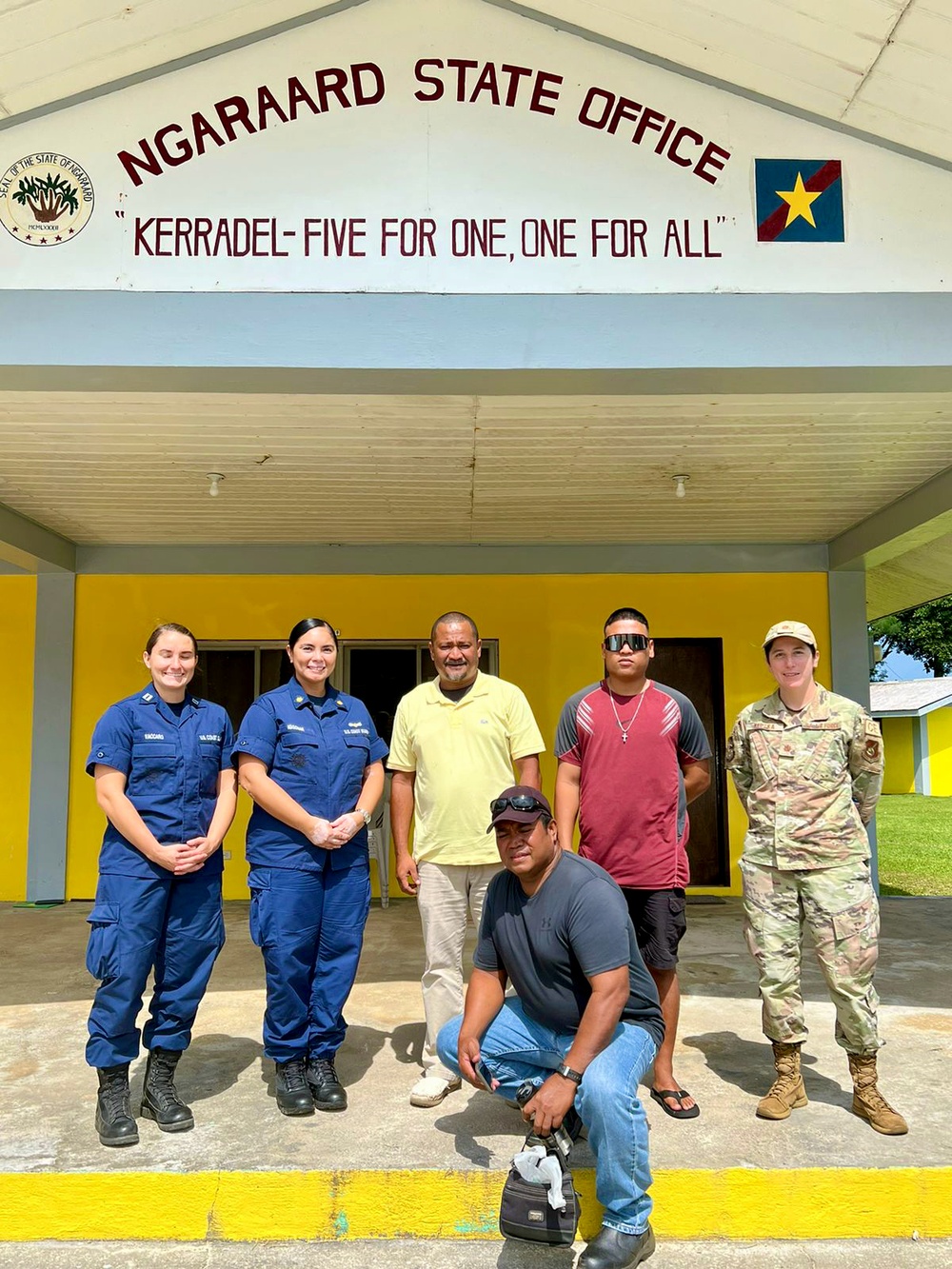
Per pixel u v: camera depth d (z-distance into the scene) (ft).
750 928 11.62
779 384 13.89
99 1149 10.27
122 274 13.02
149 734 11.30
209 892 11.48
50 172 13.08
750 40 12.37
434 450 19.62
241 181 13.16
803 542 28.19
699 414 17.53
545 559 28.19
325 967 11.85
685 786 12.10
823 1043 13.80
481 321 13.16
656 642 28.53
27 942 21.45
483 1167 9.68
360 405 16.87
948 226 13.42
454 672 12.18
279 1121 11.01
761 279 13.29
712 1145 10.18
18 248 13.03
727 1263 9.10
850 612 28.09
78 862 27.09
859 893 11.18
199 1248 9.37
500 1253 9.24
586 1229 9.58
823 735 11.46
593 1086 8.55
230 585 28.12
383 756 12.85
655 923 11.41
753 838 11.78
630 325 13.20
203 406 16.93
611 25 12.98
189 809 11.38
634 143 13.37
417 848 12.44
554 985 9.50
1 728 27.84
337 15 13.25
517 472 21.17
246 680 28.09
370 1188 9.58
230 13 12.66
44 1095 12.00
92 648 27.73
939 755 90.74
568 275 13.23
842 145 13.50
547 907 9.39
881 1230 9.52
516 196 13.26
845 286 13.33
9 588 28.14
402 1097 11.80
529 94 13.34
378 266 13.15
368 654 28.32
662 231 13.32
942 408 17.22
